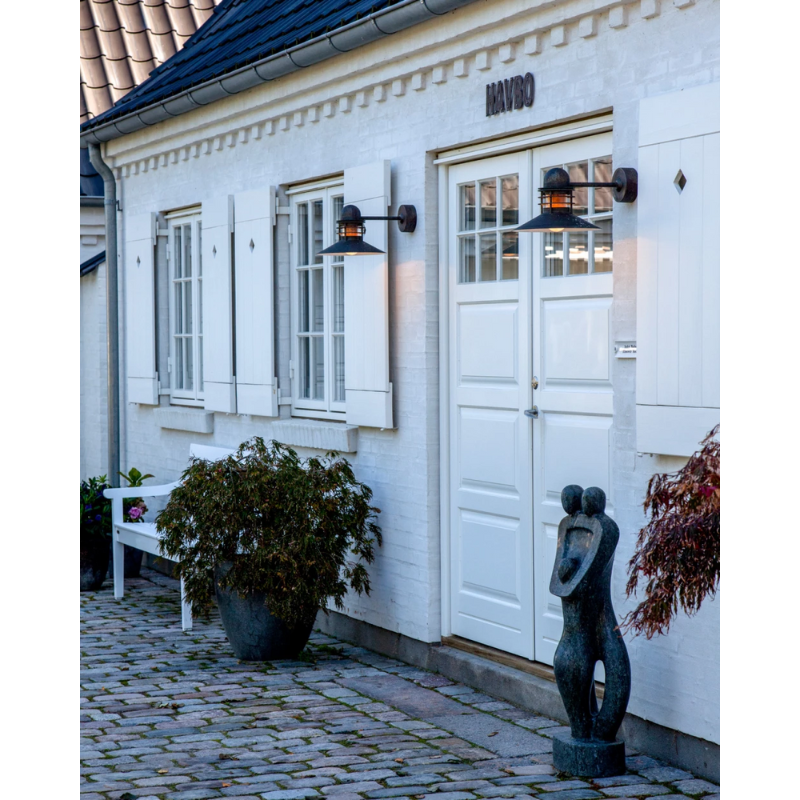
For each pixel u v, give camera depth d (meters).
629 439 5.52
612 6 5.48
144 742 5.66
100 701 6.41
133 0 16.52
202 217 9.86
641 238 5.30
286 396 8.93
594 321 5.87
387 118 7.39
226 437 9.77
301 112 8.37
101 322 12.35
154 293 10.98
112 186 11.59
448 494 7.10
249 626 7.26
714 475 3.93
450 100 6.78
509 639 6.58
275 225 8.82
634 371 5.48
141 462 11.48
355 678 6.91
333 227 8.27
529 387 6.36
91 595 9.78
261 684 6.76
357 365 7.64
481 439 6.78
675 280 5.11
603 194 5.81
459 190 6.95
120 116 10.37
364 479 7.78
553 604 6.21
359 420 7.64
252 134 9.07
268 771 5.21
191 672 7.07
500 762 5.31
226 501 7.03
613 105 5.55
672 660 5.22
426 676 6.96
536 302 6.30
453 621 7.09
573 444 6.04
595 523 5.13
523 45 6.14
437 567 7.14
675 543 4.00
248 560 7.07
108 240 11.55
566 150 6.04
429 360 7.09
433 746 5.56
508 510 6.56
